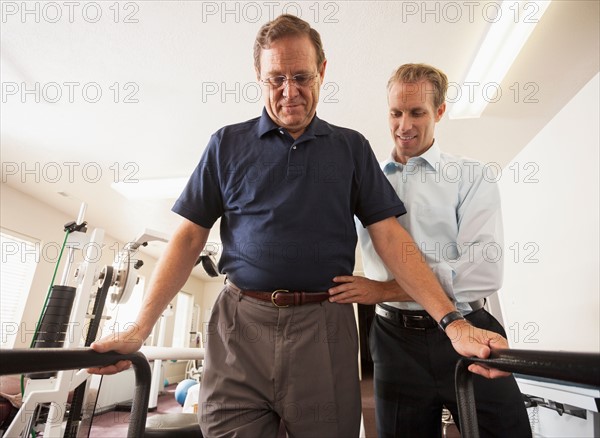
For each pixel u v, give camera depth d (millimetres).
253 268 861
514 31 1982
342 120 2879
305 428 781
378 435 1153
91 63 2328
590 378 394
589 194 1363
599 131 1318
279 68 843
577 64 2273
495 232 1113
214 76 2422
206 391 838
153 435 1348
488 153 3393
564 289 1494
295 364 802
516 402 1001
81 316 1994
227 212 944
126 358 708
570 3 1882
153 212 4723
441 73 1198
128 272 2254
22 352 475
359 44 2170
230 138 947
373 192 963
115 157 3402
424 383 1060
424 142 1211
